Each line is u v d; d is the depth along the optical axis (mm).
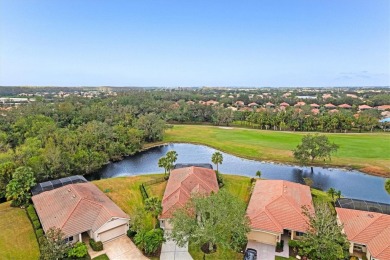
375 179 60094
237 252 33312
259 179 53000
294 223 35625
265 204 38875
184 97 191125
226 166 69188
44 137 71375
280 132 106938
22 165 52281
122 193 48625
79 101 143125
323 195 48469
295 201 39531
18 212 42062
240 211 31641
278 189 42500
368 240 32312
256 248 34094
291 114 115625
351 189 54875
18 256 32250
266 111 126875
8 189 43000
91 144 71250
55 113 104938
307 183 53719
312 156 67438
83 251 31297
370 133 104000
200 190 43594
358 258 31953
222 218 30812
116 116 106875
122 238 35969
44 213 37969
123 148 77312
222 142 90250
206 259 31969
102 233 35031
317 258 30047
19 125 86000
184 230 31250
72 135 72500
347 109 153625
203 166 59062
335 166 66812
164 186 52125
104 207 37688
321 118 108812
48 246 29422
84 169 62969
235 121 128125
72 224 34594
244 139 94188
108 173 64812
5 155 56094
